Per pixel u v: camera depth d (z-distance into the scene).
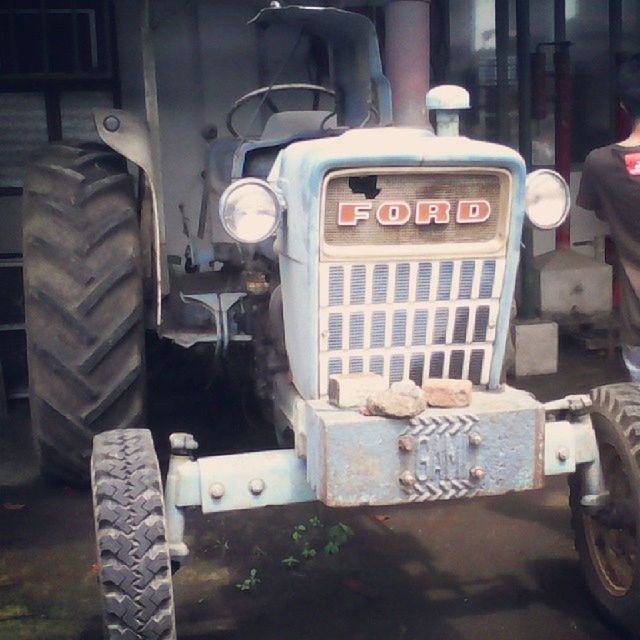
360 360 2.39
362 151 2.22
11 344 5.06
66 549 3.30
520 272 5.55
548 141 6.52
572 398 2.54
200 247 4.07
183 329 3.48
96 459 2.32
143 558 2.17
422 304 2.38
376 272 2.33
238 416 4.54
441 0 6.09
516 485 2.24
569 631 2.70
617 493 2.64
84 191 3.33
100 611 2.87
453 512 3.56
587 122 6.55
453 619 2.78
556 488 3.77
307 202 2.25
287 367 2.94
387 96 3.10
